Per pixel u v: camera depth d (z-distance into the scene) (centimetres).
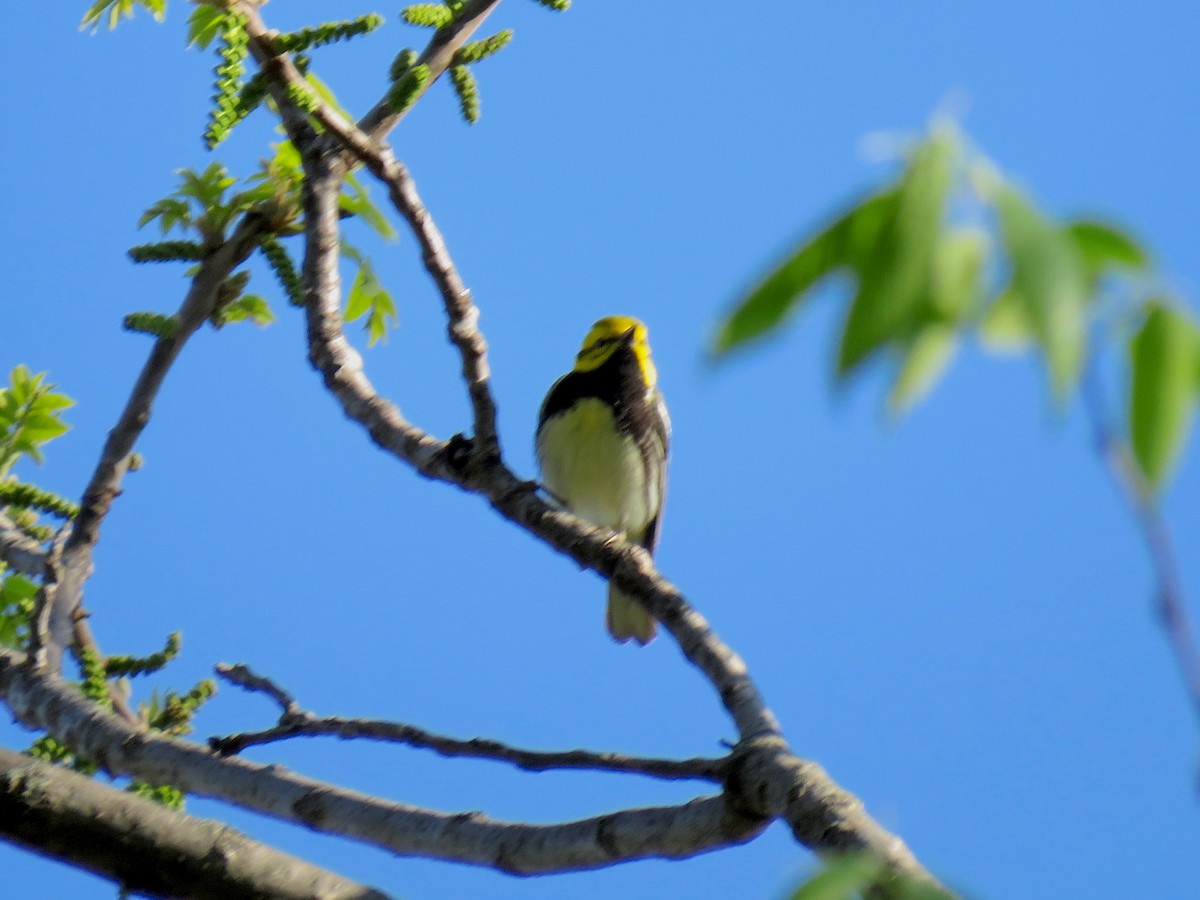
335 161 989
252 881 686
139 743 834
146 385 991
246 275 1030
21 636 982
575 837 725
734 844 693
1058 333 304
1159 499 321
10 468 1002
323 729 812
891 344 323
